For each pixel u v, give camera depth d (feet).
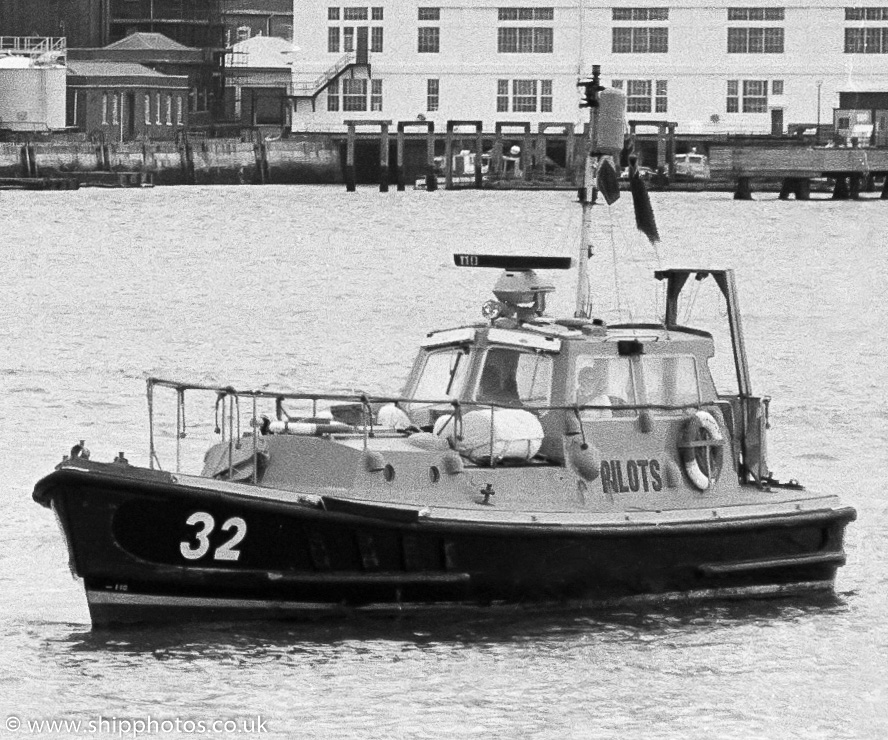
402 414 177.58
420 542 162.81
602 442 174.50
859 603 183.73
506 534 164.14
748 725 152.15
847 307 492.13
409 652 162.91
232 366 359.87
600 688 158.20
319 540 161.27
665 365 179.42
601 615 172.35
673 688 158.30
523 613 169.37
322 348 390.21
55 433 278.05
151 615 162.20
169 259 635.66
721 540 174.70
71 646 163.53
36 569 192.24
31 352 377.91
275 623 163.53
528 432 170.50
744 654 167.12
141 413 298.15
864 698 158.20
